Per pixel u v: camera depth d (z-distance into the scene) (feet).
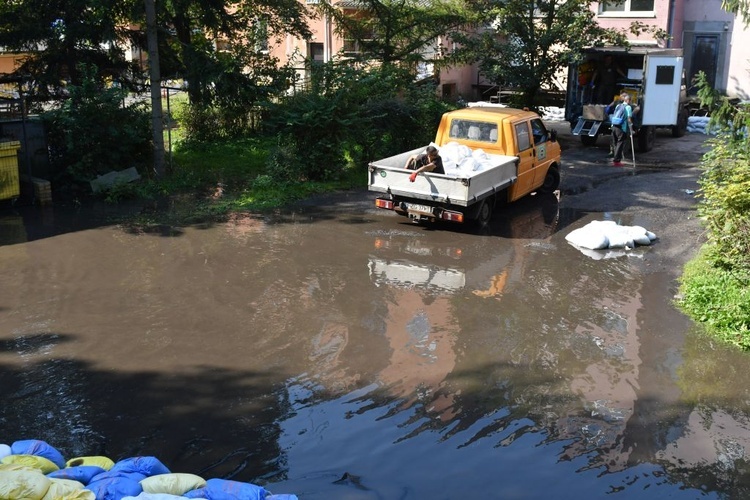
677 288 36.42
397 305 34.01
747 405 25.77
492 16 76.64
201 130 72.33
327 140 57.77
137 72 67.21
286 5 70.79
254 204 51.47
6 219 47.75
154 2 55.88
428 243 43.29
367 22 77.25
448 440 23.30
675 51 69.31
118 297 34.60
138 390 26.16
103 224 46.68
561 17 75.05
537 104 78.74
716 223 37.81
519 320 32.50
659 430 24.09
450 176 42.60
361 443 23.06
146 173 57.41
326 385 26.63
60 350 29.17
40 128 53.88
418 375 27.45
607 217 48.85
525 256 41.11
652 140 73.26
